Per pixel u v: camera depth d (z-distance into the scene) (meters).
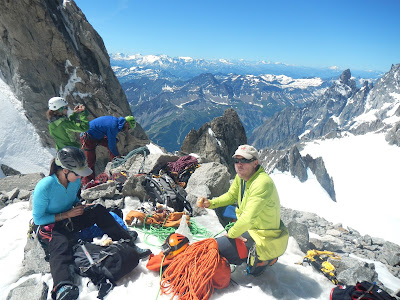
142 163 9.16
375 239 7.49
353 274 4.82
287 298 4.30
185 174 9.41
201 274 3.99
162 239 5.70
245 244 4.50
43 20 16.64
